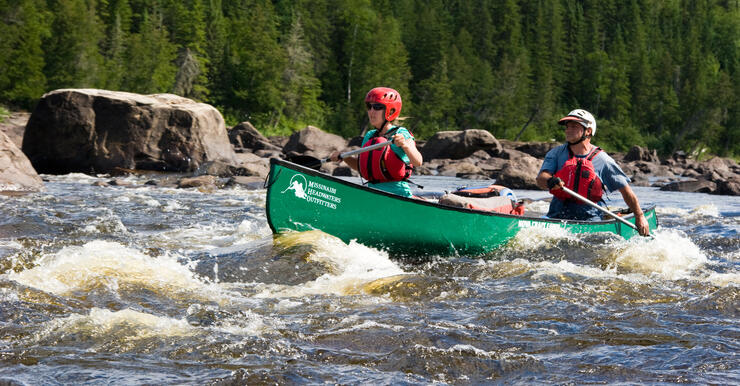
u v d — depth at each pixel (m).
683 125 112.44
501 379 3.85
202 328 4.71
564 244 7.68
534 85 111.56
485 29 123.62
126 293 5.61
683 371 3.92
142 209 11.95
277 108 86.44
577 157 8.38
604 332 4.65
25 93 69.81
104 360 4.03
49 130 23.03
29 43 71.12
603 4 147.88
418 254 7.39
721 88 108.44
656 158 44.44
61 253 6.62
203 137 23.73
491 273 6.71
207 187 17.36
